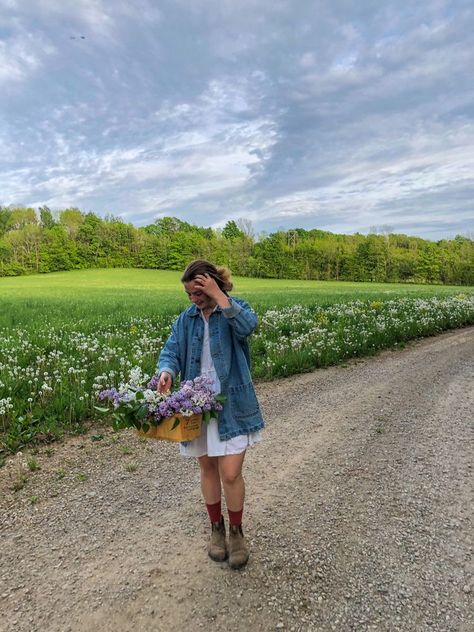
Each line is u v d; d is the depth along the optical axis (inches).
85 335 486.3
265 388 310.2
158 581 117.6
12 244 3885.3
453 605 108.8
